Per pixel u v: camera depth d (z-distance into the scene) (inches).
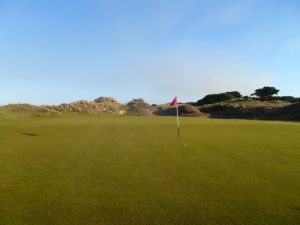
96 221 341.1
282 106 3850.9
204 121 1807.3
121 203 392.8
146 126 1411.2
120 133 1134.4
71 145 847.7
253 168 565.6
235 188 447.5
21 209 375.2
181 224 333.1
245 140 949.8
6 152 748.0
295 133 1163.3
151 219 345.7
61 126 1391.5
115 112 4544.8
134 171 548.1
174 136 1050.7
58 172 545.3
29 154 718.5
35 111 3061.0
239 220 339.9
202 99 5698.8
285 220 338.3
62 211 368.5
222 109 4340.6
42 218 349.4
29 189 450.0
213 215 353.7
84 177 511.8
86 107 4222.4
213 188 448.5
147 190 442.3
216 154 707.4
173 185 464.4
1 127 1338.6
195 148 792.3
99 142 902.4
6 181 491.8
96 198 411.2
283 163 607.2
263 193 424.2
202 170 552.4
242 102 4473.4
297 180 485.1
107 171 549.0
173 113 4549.7
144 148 794.2
